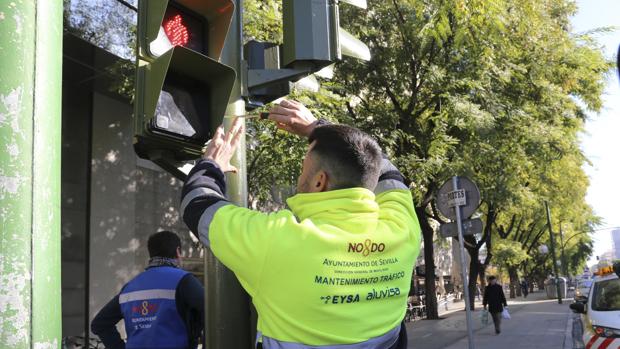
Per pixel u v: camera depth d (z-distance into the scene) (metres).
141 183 13.18
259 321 1.65
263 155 9.83
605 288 8.14
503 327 18.23
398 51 13.18
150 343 3.06
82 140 11.88
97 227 11.88
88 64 10.55
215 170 1.94
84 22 9.28
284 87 2.98
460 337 15.34
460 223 8.61
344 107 13.05
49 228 1.46
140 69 2.34
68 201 11.38
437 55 13.02
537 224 40.75
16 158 1.40
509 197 16.25
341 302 1.60
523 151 14.75
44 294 1.43
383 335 1.68
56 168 1.52
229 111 2.70
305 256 1.57
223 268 2.46
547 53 14.25
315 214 1.72
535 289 81.94
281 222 1.63
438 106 13.62
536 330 16.80
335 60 2.93
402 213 1.94
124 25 10.03
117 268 12.23
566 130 16.73
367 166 1.78
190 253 14.36
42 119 1.47
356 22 12.88
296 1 2.88
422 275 29.56
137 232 12.90
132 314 3.17
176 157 2.47
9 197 1.38
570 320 20.23
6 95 1.40
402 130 13.69
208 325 2.47
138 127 2.29
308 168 1.85
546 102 14.92
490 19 11.12
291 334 1.56
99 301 11.72
